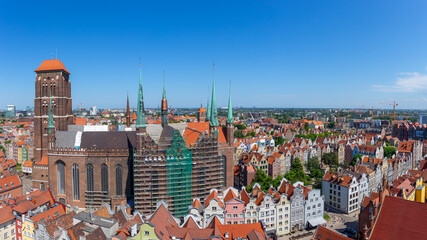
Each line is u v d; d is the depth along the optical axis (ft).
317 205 368.48
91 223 252.42
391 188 352.49
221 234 259.39
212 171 412.36
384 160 513.04
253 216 328.08
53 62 465.88
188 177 384.27
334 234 228.22
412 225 207.62
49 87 460.14
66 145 421.59
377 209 228.63
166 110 482.69
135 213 301.02
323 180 451.53
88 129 477.77
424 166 510.17
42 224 267.18
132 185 411.54
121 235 242.58
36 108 464.65
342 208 418.72
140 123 375.66
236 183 545.03
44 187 459.73
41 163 457.27
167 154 377.91
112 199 378.94
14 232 302.25
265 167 570.46
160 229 252.21
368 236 219.82
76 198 417.90
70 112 491.72
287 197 349.82
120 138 422.82
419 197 353.31
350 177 421.59
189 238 244.63
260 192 349.41
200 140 408.46
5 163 572.51
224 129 476.54
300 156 655.76
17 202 333.62
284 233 346.13
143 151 375.86
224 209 323.37
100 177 409.69
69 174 414.21
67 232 239.50
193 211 321.52
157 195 376.68
